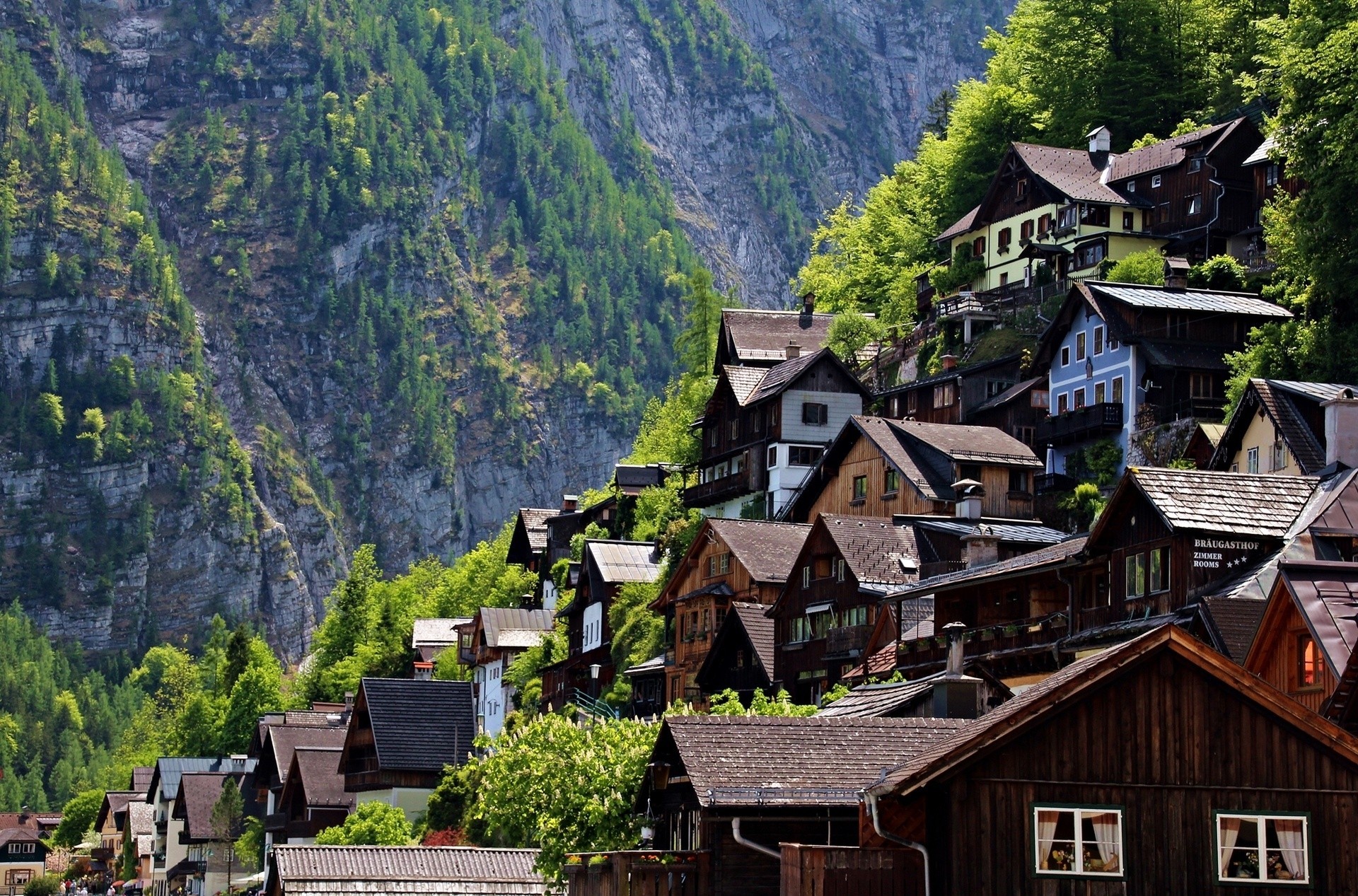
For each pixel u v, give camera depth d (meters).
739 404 159.75
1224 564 70.69
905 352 171.00
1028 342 152.50
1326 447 82.44
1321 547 67.56
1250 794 43.56
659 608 121.88
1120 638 72.75
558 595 192.62
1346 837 43.56
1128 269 143.62
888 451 119.50
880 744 52.56
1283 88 122.31
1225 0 189.00
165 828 191.88
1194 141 154.88
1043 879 42.72
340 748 158.00
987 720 45.16
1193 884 43.03
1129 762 43.44
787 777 50.53
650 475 195.25
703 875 50.88
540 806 70.81
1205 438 108.31
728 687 106.19
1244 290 138.62
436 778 141.38
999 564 85.69
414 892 85.06
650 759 55.25
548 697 153.12
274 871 88.00
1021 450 120.06
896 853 44.91
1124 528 74.75
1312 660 53.28
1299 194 127.00
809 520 128.25
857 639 94.25
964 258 176.50
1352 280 111.81
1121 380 125.94
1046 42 194.00
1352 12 123.62
